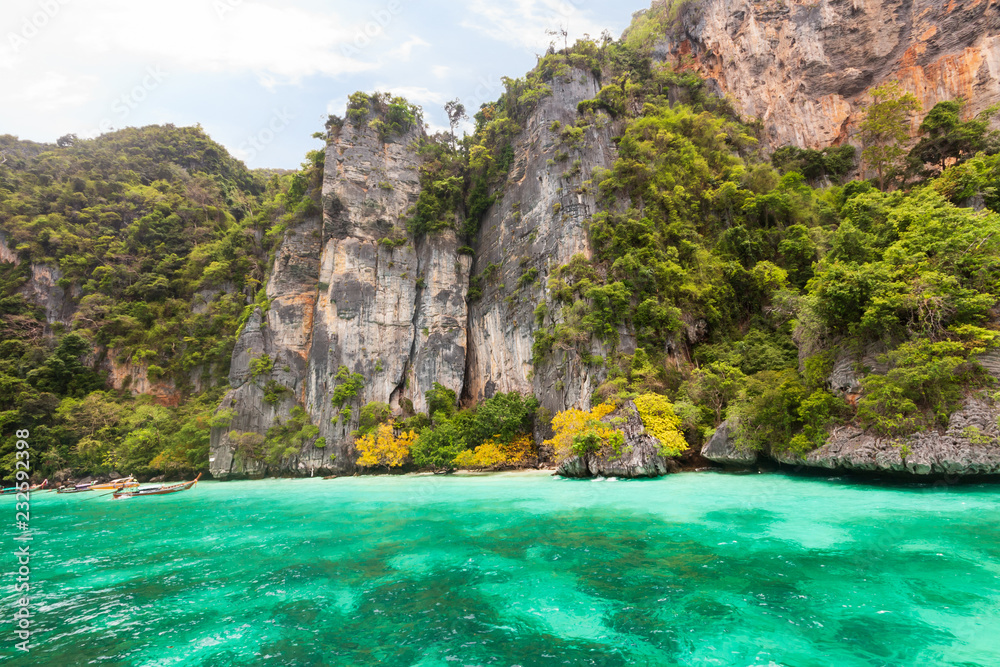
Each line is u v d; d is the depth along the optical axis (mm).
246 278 58844
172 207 67875
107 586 12602
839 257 24844
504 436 36938
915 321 19953
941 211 22922
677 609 9383
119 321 55406
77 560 15469
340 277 47656
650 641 8219
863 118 49594
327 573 12852
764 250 36812
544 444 35156
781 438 23984
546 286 39938
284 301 49344
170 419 49594
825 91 57938
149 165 76000
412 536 16422
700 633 8375
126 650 8773
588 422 28250
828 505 16656
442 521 18547
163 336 55875
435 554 14070
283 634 9227
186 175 77312
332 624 9594
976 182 28562
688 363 33031
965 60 48844
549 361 36688
